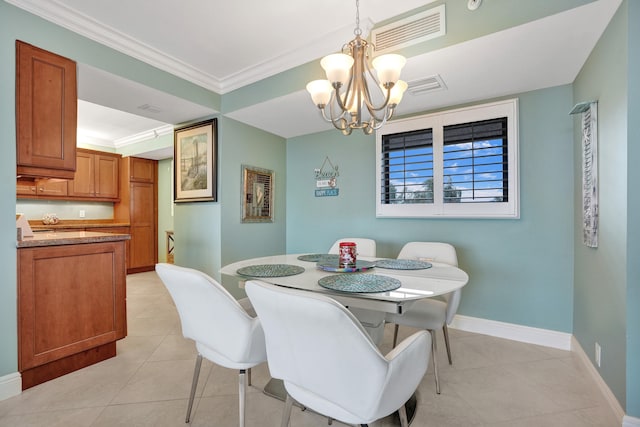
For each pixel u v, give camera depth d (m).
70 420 1.50
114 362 2.10
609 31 1.57
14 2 1.76
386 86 1.51
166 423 1.48
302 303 0.87
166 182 5.54
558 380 1.87
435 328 1.79
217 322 1.28
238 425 1.46
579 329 2.12
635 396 1.38
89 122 4.23
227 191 3.16
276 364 1.09
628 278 1.39
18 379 1.71
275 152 3.76
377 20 2.08
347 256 1.76
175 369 2.00
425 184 2.81
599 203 1.72
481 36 1.74
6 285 1.69
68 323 1.93
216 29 2.20
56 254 1.89
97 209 5.17
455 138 2.66
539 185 2.38
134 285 4.37
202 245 3.27
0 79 1.70
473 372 1.97
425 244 2.32
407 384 1.01
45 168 1.89
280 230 3.84
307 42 2.37
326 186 3.57
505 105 2.44
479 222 2.62
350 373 0.91
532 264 2.41
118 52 2.28
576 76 2.16
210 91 2.99
